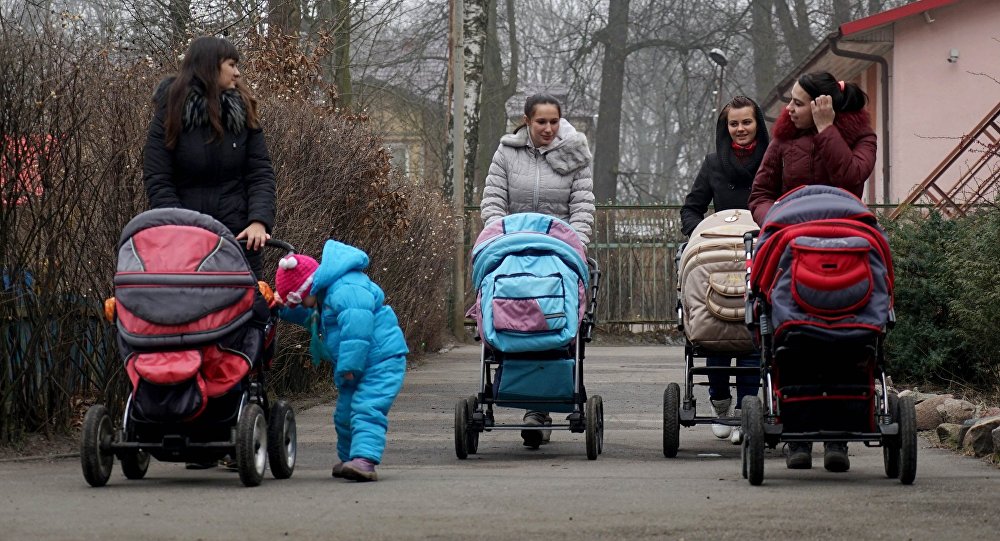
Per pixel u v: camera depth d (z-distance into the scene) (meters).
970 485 20.81
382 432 21.56
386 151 40.88
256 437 20.62
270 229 22.45
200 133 22.00
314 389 39.09
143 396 19.75
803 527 16.66
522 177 28.55
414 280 49.75
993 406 33.00
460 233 67.06
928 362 36.31
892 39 89.62
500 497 19.34
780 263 20.42
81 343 26.78
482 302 25.59
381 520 17.12
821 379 21.36
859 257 20.08
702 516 17.50
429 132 117.56
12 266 25.02
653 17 140.62
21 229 25.28
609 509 18.12
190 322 19.64
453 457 26.38
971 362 36.38
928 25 88.94
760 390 33.94
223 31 43.88
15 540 15.56
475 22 83.38
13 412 25.33
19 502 18.64
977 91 88.44
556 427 26.11
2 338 24.83
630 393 39.75
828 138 22.30
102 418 20.39
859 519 17.25
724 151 29.08
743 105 28.72
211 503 18.59
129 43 35.56
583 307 25.77
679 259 26.95
